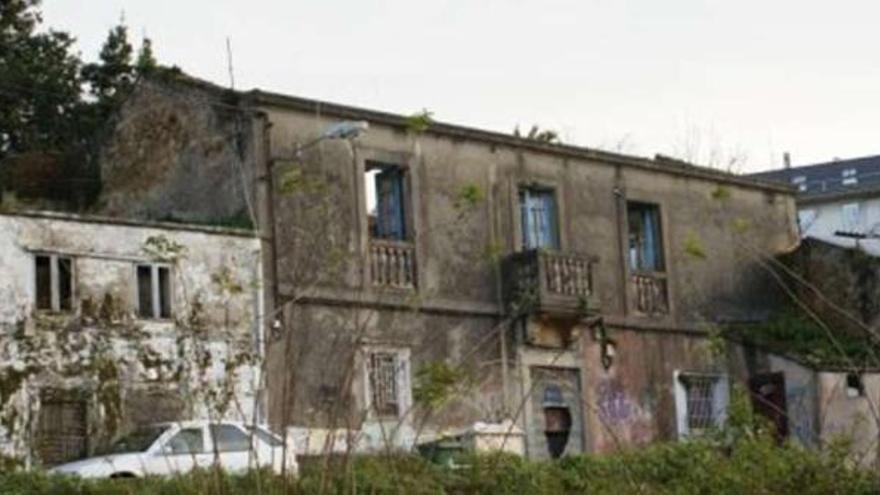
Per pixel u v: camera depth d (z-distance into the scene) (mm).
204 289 28500
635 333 35188
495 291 32875
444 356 31438
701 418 36000
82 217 27797
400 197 31891
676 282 36469
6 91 43312
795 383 35531
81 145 41094
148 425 25875
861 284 37219
